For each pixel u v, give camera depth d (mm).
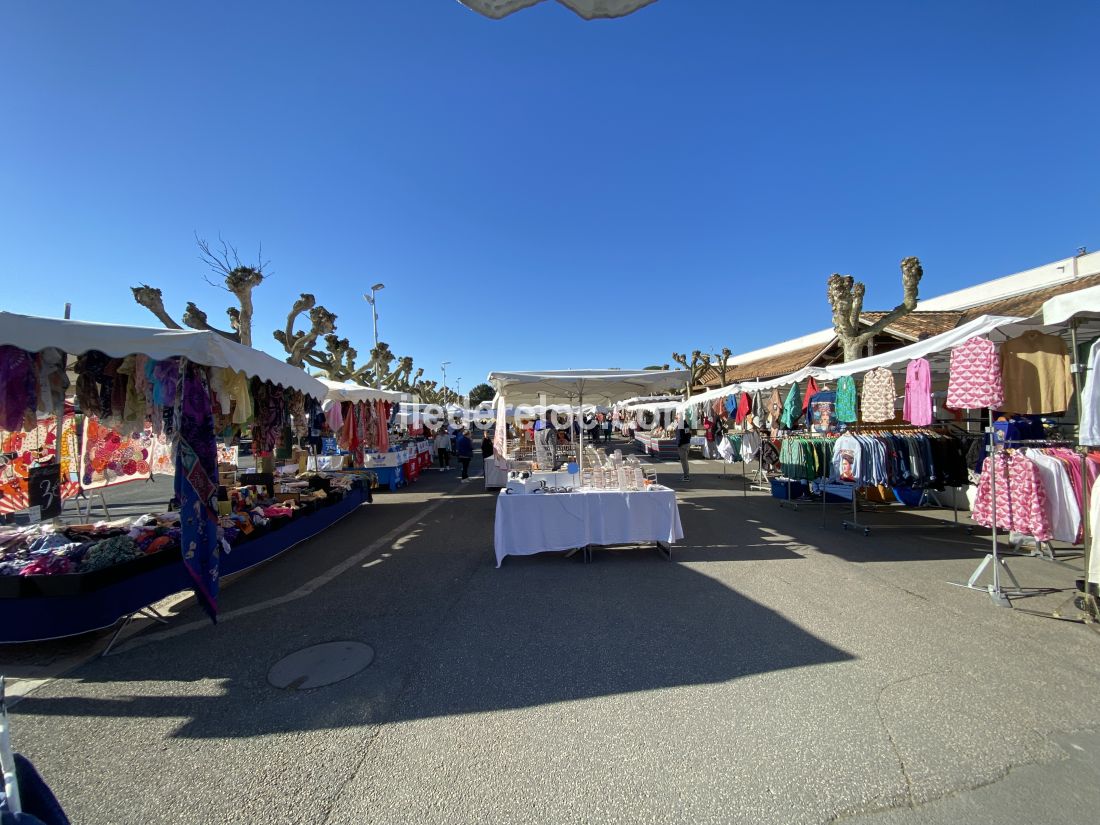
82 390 4676
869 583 4758
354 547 6512
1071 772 2201
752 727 2578
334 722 2707
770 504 9391
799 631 3705
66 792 2229
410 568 5531
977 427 7543
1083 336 4547
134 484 14375
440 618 4102
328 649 3584
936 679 2992
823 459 7539
